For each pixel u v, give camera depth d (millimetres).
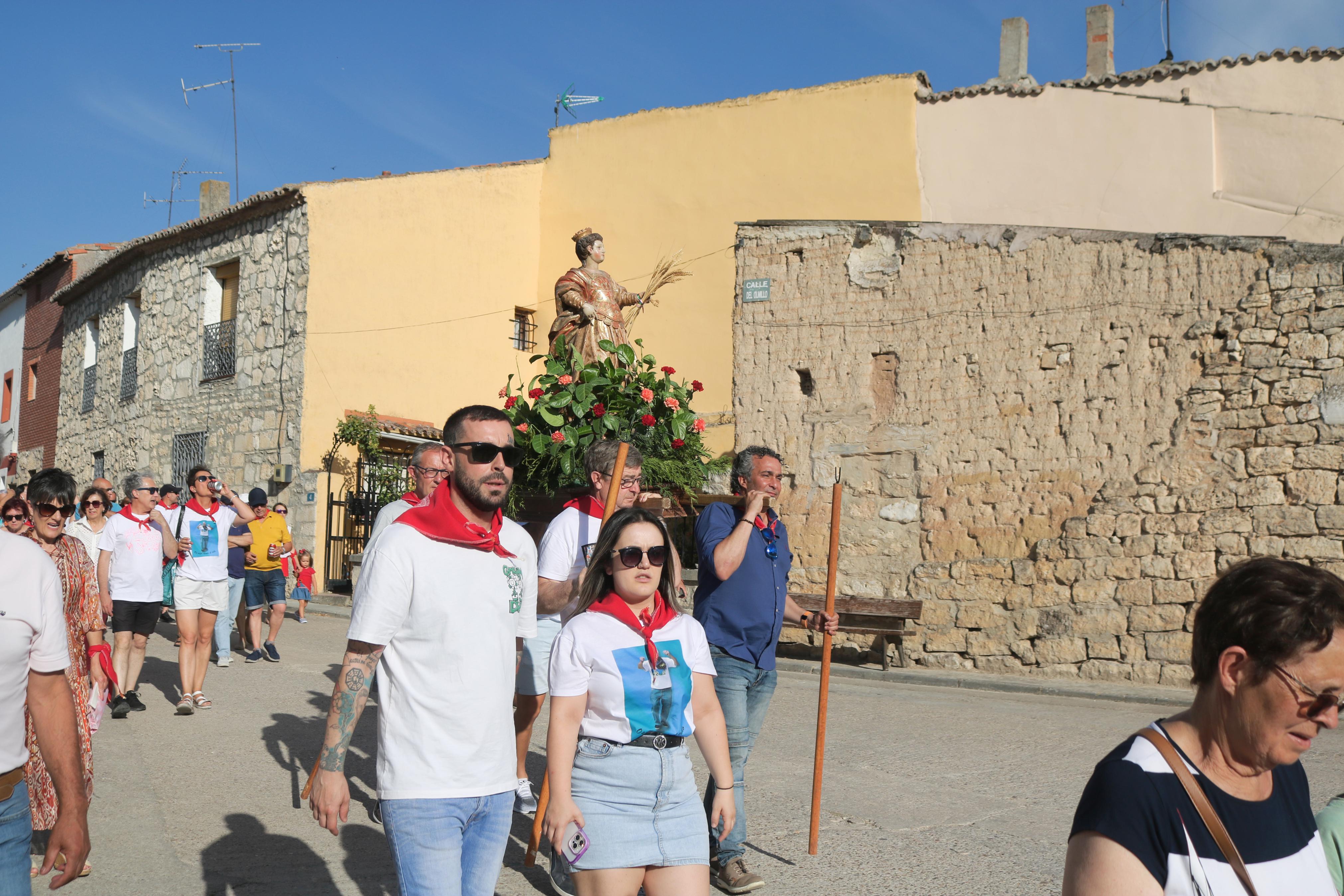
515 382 22812
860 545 13625
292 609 17812
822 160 19828
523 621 3584
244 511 8961
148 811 5863
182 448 22156
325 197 19859
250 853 5230
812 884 4945
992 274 13242
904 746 8023
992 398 13086
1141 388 12234
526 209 22953
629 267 21750
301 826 5703
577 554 5176
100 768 6758
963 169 18703
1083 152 17875
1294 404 11344
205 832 5523
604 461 5223
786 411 14305
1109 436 12336
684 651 3543
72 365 28219
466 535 3230
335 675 10680
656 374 7762
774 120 20391
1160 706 10648
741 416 14555
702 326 20703
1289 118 16578
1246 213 16750
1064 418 12625
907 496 13453
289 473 19391
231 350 21156
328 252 19828
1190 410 11930
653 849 3291
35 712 2967
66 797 2982
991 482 12961
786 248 14531
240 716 8477
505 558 3354
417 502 5938
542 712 9203
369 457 19828
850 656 13602
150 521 8633
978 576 12852
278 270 20203
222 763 6961
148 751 7242
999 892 4859
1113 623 11977
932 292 13594
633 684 3387
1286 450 11320
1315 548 11062
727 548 4887
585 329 9875
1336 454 11070
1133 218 17453
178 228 22141
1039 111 18219
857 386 13914
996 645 12617
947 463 13266
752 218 20438
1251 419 11562
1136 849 1932
